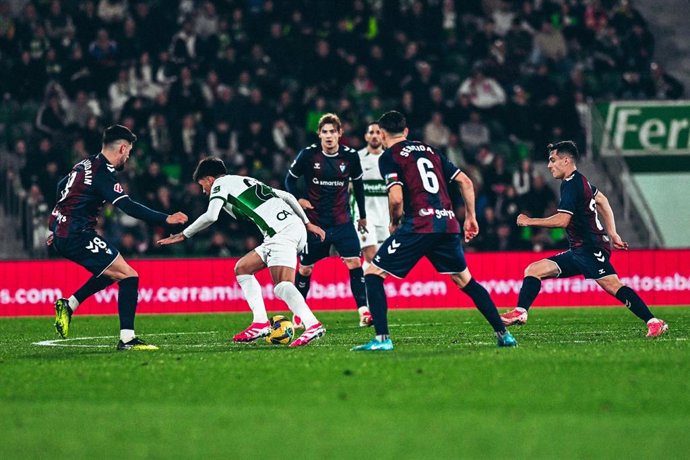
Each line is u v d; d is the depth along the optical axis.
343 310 62.41
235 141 76.06
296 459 16.48
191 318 55.94
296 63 81.25
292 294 34.97
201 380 25.64
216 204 34.94
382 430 18.72
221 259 62.41
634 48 87.44
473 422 19.44
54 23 81.38
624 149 84.69
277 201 35.75
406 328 44.72
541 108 79.31
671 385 23.83
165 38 81.31
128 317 35.62
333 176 44.34
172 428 19.23
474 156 77.06
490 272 63.22
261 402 22.09
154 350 34.94
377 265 31.92
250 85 79.06
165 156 74.31
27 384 25.52
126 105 75.19
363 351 32.19
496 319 33.19
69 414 20.95
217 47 80.62
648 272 63.44
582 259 37.31
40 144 71.88
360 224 46.41
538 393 22.75
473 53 83.94
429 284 62.94
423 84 79.06
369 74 80.44
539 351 31.30
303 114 77.12
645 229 77.75
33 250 68.94
